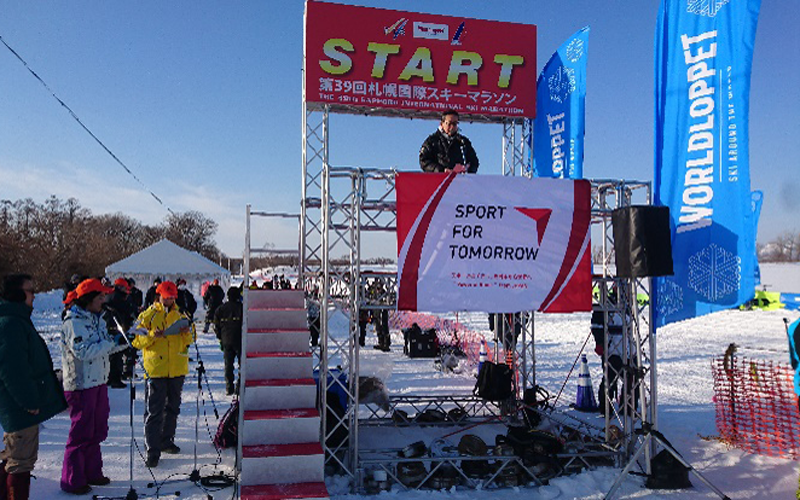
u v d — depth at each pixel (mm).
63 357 5215
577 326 24156
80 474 5160
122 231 96750
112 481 5535
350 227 5891
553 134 7605
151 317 6086
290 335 6445
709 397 9836
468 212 5918
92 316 5348
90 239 59812
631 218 5570
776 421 7672
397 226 5812
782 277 49594
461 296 5875
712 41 5797
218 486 5355
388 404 7688
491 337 19344
